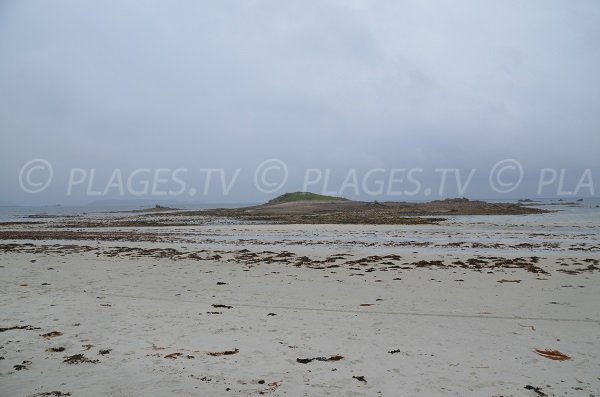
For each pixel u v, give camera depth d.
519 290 9.67
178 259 14.96
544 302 8.52
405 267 13.04
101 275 11.77
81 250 17.72
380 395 4.44
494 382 4.76
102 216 65.06
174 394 4.45
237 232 28.86
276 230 30.47
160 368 5.16
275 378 4.88
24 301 8.61
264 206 79.94
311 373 5.02
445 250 17.77
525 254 16.27
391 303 8.51
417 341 6.16
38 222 46.16
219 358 5.50
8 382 4.73
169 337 6.36
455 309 8.00
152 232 29.39
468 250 17.73
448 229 29.98
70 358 5.48
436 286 10.20
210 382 4.76
